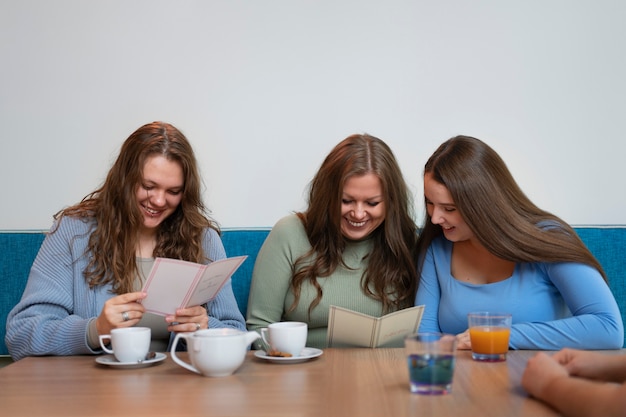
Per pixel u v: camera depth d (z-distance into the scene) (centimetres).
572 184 238
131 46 241
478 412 94
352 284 186
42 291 167
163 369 128
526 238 167
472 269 182
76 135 240
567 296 167
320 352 139
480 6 239
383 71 241
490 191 168
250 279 219
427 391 105
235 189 241
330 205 179
